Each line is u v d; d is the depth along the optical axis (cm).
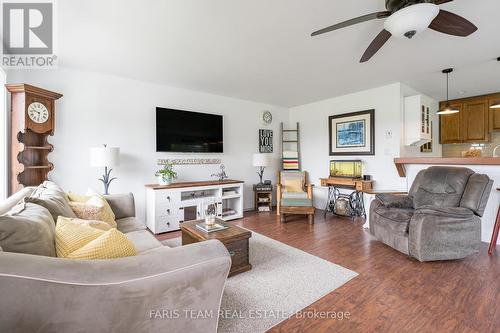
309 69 320
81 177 315
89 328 80
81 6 182
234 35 229
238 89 411
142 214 365
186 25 211
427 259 229
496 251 262
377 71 331
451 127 504
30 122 250
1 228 89
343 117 451
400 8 161
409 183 361
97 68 311
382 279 204
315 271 219
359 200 421
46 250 102
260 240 302
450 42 249
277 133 536
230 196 407
